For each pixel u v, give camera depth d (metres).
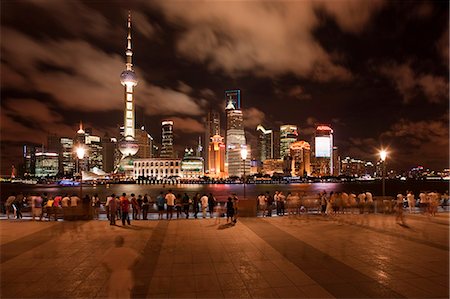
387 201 27.09
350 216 25.38
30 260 13.15
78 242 16.39
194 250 14.60
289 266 12.13
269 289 9.91
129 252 6.09
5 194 133.88
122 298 5.82
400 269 11.70
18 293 9.79
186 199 25.14
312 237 17.25
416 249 14.55
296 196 26.58
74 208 23.94
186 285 10.27
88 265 12.47
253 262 12.68
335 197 27.20
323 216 25.47
